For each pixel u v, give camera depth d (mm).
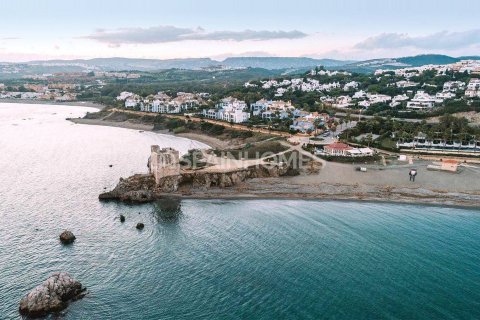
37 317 65812
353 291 72938
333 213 109438
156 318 66062
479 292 72625
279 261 83312
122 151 191000
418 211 110312
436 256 85188
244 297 71125
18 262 82000
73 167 158250
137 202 117688
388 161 151500
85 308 68312
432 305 69000
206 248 89125
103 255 85500
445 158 155500
